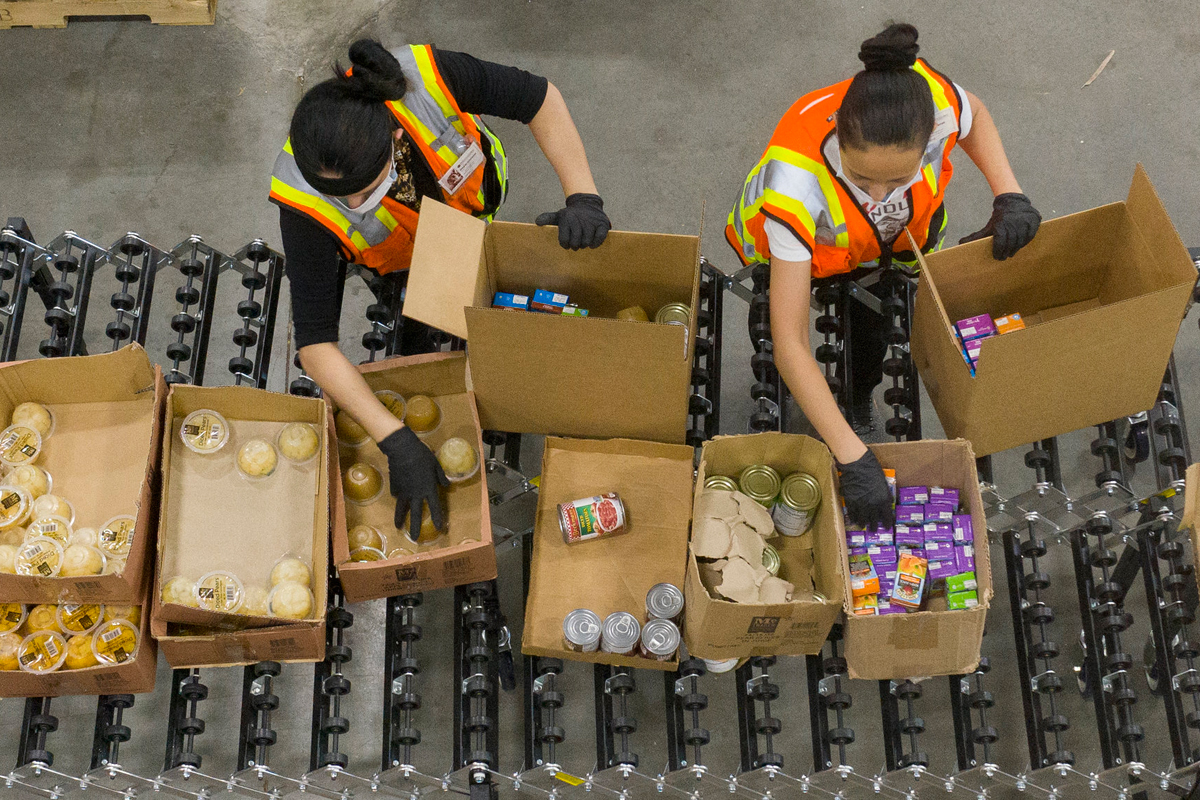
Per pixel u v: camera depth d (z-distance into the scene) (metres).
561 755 3.18
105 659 2.41
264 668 2.50
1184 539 2.70
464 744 2.55
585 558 2.58
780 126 2.45
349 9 4.45
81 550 2.46
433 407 2.74
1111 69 4.22
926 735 3.17
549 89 2.61
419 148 2.41
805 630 2.34
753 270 2.91
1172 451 2.67
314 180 2.12
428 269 2.44
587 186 2.63
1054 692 2.61
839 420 2.42
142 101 4.29
